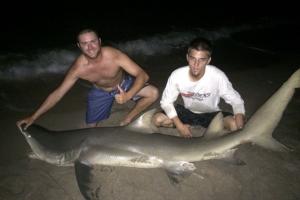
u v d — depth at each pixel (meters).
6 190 2.31
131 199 2.23
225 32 6.81
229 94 2.50
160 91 3.91
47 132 2.68
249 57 5.17
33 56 5.00
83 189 2.23
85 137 2.53
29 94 3.91
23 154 2.74
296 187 2.30
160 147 2.42
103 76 2.84
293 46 5.84
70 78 2.77
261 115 2.32
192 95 2.59
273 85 3.98
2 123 3.18
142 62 5.00
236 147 2.69
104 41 5.93
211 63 4.85
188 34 6.51
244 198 2.22
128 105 3.57
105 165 2.51
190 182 2.37
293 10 9.02
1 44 5.49
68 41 5.84
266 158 2.60
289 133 2.91
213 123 2.38
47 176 2.46
